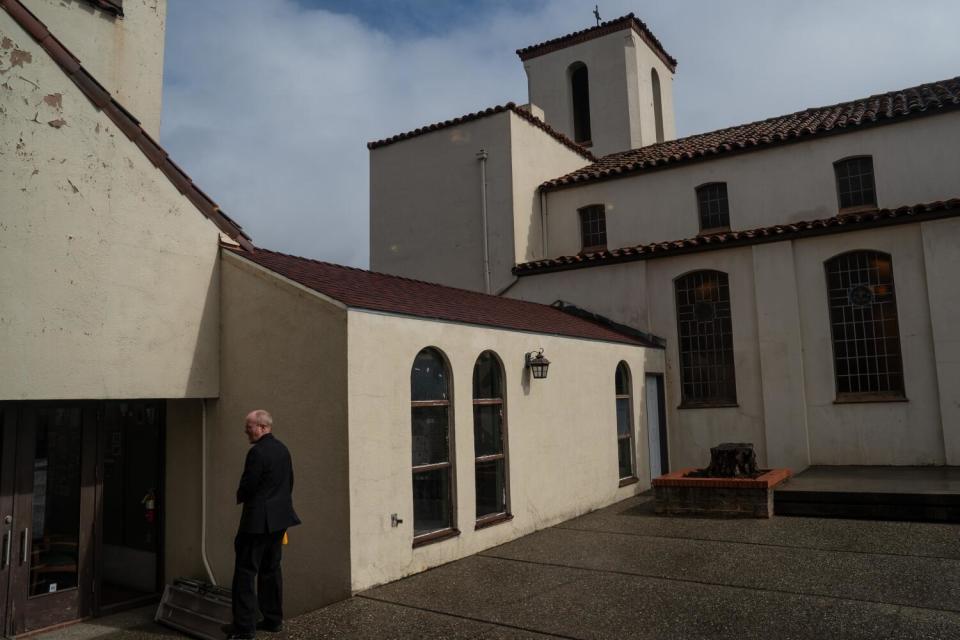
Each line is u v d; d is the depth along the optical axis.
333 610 6.23
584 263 15.02
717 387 13.88
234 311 8.11
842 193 14.08
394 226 17.67
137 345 7.45
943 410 11.68
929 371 11.95
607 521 10.16
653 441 13.60
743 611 5.89
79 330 6.98
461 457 8.31
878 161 13.60
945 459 11.63
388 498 7.17
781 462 12.89
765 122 17.84
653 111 22.94
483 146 16.48
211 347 8.16
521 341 9.74
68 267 6.94
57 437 7.50
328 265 9.68
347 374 6.86
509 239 15.93
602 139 21.73
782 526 9.16
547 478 10.00
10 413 7.09
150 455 8.66
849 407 12.52
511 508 9.13
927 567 6.95
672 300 14.34
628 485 12.34
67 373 6.86
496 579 7.15
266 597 5.82
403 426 7.48
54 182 6.88
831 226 12.68
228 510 7.84
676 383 14.20
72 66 7.10
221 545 7.84
